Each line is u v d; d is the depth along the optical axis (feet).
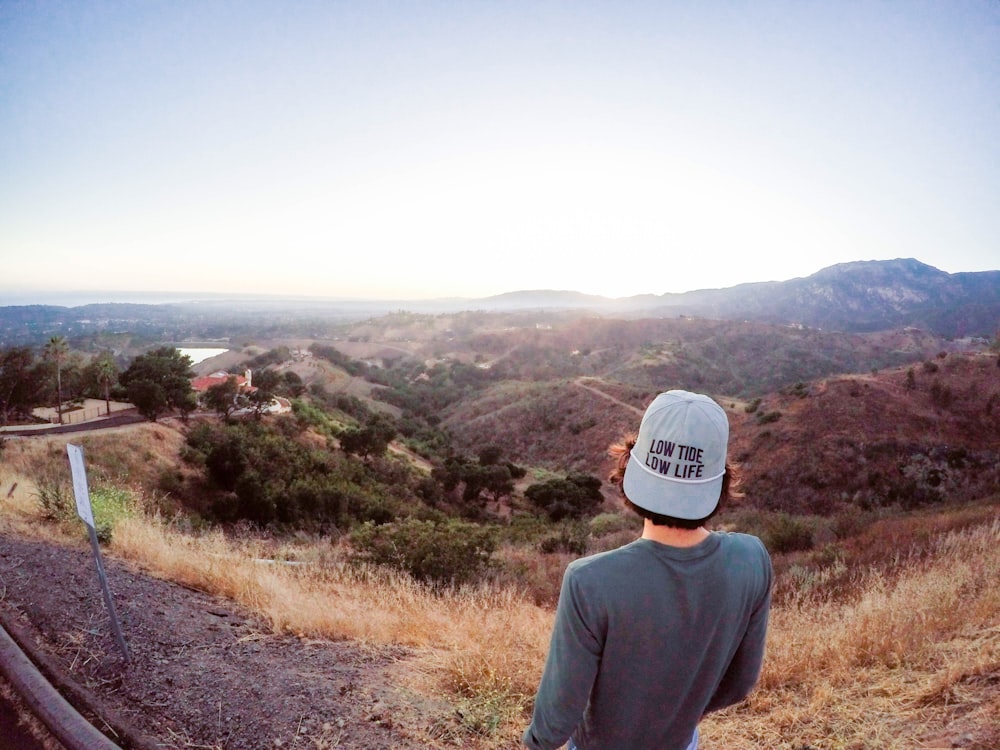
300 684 10.15
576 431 304.91
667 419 3.48
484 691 10.30
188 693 9.34
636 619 3.29
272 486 110.63
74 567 14.14
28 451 56.80
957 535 26.61
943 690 9.07
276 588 15.28
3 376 155.43
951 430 186.19
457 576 25.41
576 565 3.47
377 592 19.19
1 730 8.01
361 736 8.75
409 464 217.97
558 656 3.52
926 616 12.62
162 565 16.08
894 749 7.74
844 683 10.36
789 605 18.42
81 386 194.39
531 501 185.78
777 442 192.24
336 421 259.60
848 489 166.30
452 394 517.14
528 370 625.82
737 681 4.12
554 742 3.65
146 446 123.34
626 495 3.66
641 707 3.54
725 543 3.59
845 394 210.59
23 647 9.86
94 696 8.80
